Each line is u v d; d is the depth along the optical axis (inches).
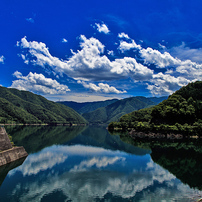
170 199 1267.2
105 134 6446.9
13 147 2370.8
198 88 6230.3
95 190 1402.6
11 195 1293.1
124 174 1806.1
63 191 1374.3
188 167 2095.2
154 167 2074.3
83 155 2632.9
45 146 3316.9
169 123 5452.8
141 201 1234.0
